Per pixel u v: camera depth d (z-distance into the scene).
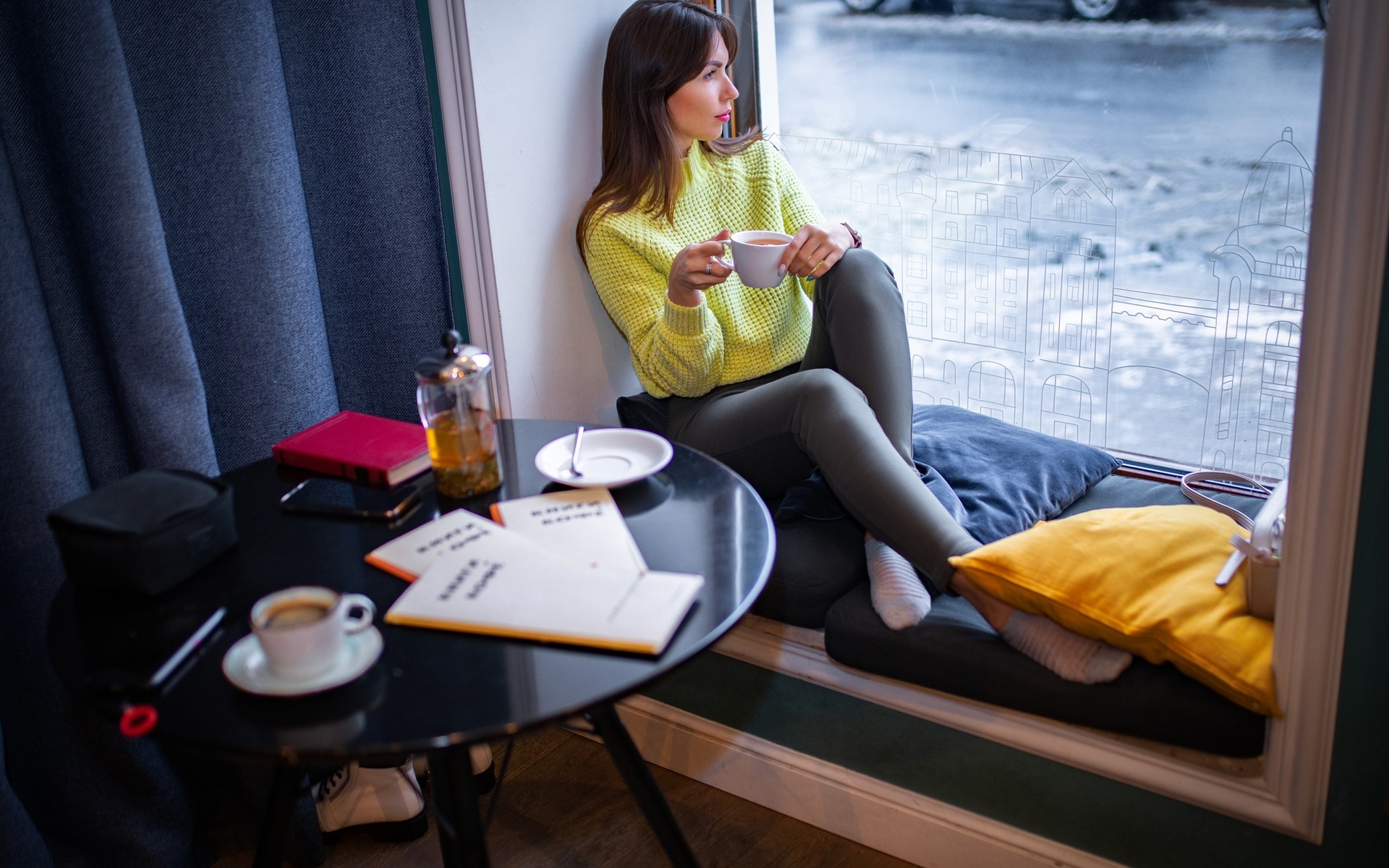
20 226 1.33
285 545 1.15
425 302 1.73
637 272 1.78
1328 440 1.13
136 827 1.55
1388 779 1.23
